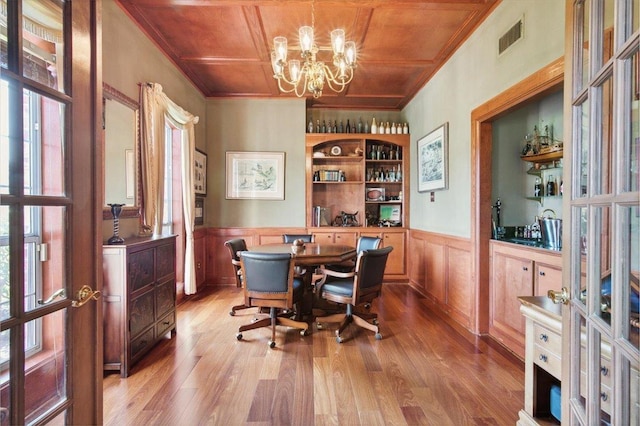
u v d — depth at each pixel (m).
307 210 4.98
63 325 1.00
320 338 2.91
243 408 1.87
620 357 0.79
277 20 2.92
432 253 4.07
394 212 5.37
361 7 2.71
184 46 3.39
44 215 0.96
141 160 2.86
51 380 0.97
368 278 2.95
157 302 2.65
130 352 2.26
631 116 0.80
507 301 2.71
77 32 1.05
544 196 3.08
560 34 2.01
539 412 1.60
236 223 4.95
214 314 3.54
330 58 3.69
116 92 2.55
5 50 0.82
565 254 1.16
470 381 2.18
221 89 4.65
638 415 0.77
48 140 0.96
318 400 1.95
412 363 2.43
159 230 3.09
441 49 3.43
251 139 4.95
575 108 1.12
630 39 0.75
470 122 3.11
